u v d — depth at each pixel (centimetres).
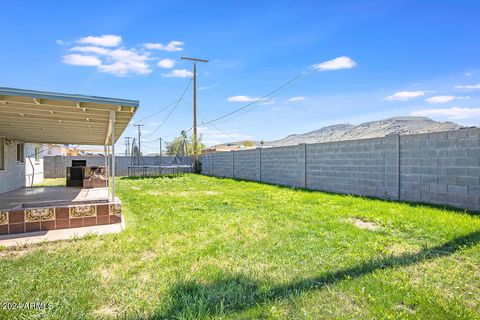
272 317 219
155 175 2020
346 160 916
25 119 630
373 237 414
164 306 234
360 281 275
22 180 1220
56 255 353
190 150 2475
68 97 448
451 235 404
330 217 551
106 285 273
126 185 1298
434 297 244
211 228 483
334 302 241
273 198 818
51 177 1955
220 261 334
